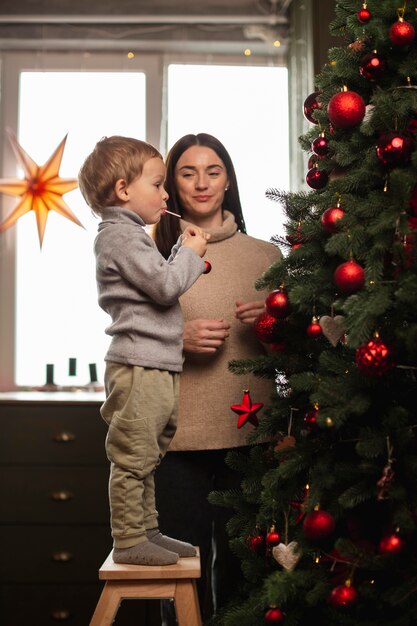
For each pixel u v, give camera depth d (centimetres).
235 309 200
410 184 139
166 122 318
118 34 323
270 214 314
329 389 146
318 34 287
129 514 158
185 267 167
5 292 320
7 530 276
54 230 320
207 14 319
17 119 324
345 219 148
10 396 291
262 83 321
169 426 171
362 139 160
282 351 179
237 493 182
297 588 153
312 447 157
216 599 202
